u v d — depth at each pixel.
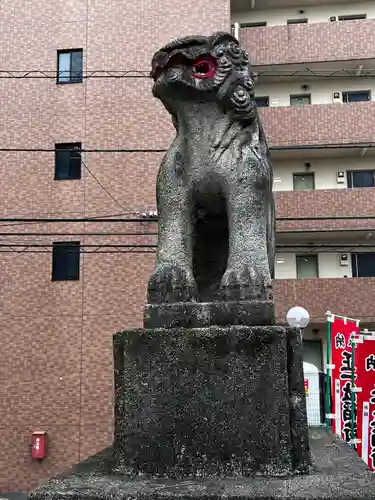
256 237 2.69
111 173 13.09
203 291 3.01
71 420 11.94
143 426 2.35
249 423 2.29
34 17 13.91
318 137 15.06
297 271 15.59
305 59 15.57
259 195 2.76
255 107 2.92
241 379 2.33
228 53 2.87
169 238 2.78
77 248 12.74
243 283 2.55
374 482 2.06
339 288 14.28
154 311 2.54
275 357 2.33
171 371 2.38
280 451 2.26
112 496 1.97
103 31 13.77
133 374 2.40
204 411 2.33
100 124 13.31
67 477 2.25
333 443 3.28
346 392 7.94
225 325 2.47
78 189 13.02
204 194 2.84
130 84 13.49
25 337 12.34
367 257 15.50
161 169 2.93
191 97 2.83
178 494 1.95
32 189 13.06
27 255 12.70
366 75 16.17
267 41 15.73
